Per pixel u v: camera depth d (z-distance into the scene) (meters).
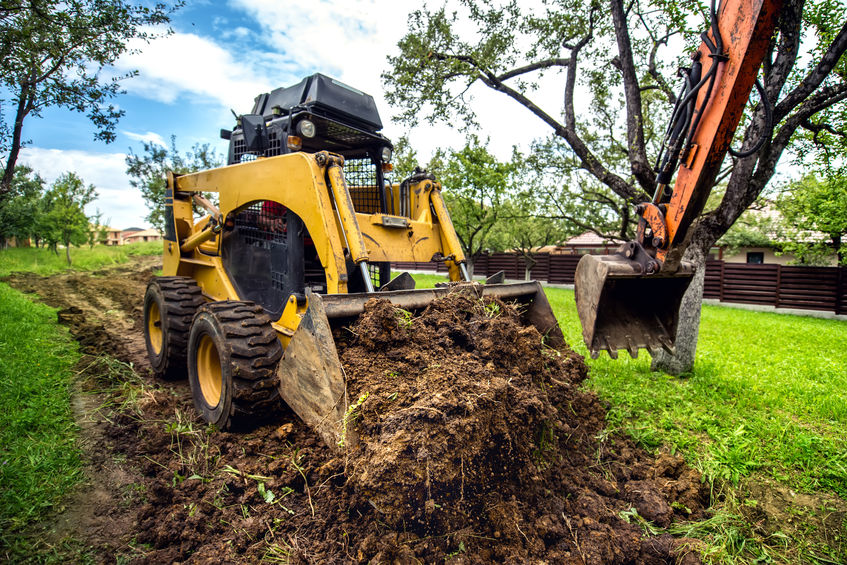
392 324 2.87
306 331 2.92
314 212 3.40
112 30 5.03
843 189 10.38
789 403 4.77
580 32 6.64
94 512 2.80
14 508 2.72
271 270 4.02
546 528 2.36
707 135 2.71
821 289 13.77
